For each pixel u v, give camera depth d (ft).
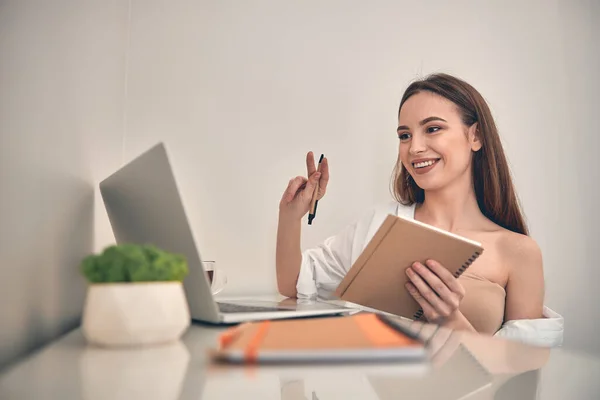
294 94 6.18
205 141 5.88
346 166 6.25
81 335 2.10
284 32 6.20
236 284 5.84
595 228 6.57
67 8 2.50
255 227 5.95
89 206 3.06
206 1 5.98
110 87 4.01
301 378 1.34
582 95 6.75
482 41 6.65
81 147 2.82
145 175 2.09
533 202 6.48
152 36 5.80
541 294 5.15
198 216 5.82
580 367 2.01
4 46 1.66
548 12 6.79
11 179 1.74
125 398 1.15
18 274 1.82
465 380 1.63
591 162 6.66
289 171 6.10
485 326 4.92
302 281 5.16
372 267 3.57
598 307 6.46
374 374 1.38
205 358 1.57
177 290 1.80
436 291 3.52
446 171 5.50
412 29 6.53
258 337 1.56
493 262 5.18
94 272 1.70
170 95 5.81
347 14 6.39
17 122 1.79
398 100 6.43
